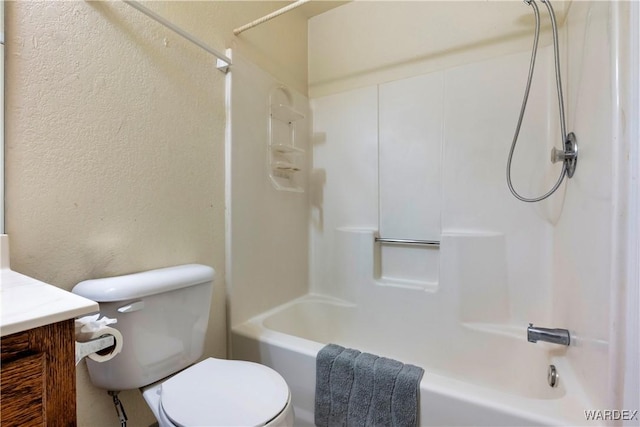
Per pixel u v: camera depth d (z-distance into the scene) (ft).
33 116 2.65
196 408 2.53
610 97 2.44
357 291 6.00
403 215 5.81
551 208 4.65
